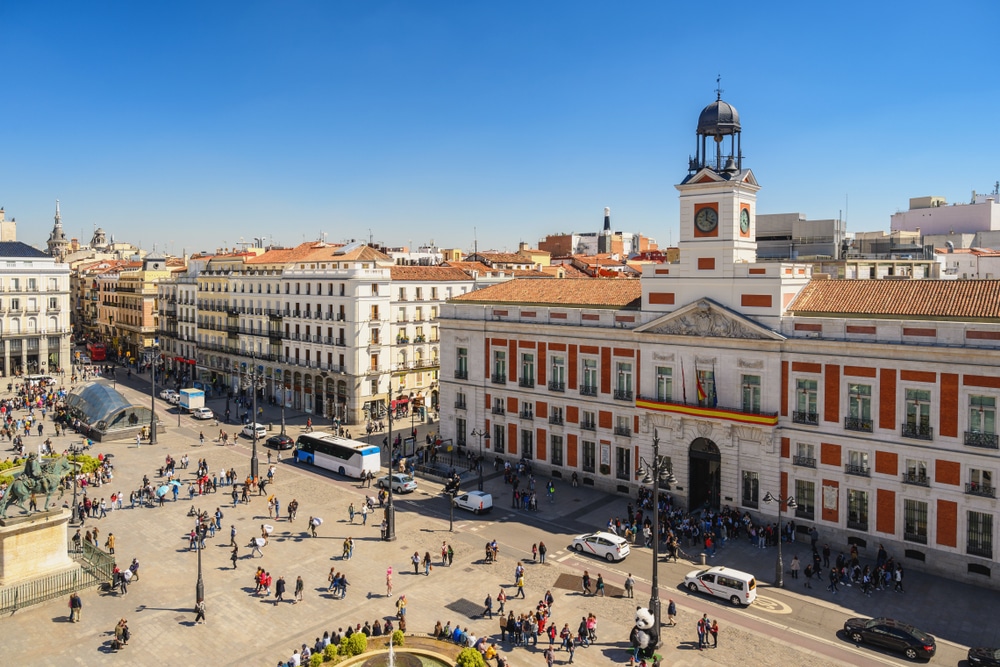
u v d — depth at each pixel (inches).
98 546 1945.1
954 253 3882.9
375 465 2632.9
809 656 1409.9
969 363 1701.5
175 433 3304.6
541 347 2561.5
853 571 1743.4
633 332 2273.6
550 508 2262.6
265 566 1829.5
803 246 3511.3
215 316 4480.8
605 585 1723.7
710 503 2203.5
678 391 2190.0
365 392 3484.3
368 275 3462.1
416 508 2290.8
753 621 1550.2
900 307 1886.1
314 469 2751.0
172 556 1887.3
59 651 1416.1
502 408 2704.2
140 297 5516.7
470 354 2785.4
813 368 1935.3
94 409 3316.9
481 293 2896.2
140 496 2320.4
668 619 1547.7
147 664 1376.7
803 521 1974.7
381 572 1796.3
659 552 1923.0
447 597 1662.2
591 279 2701.8
